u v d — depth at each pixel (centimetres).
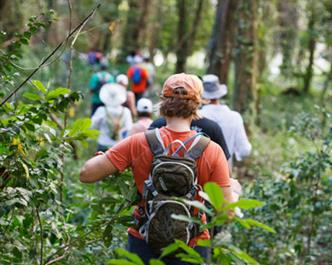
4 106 660
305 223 1112
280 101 3253
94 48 3772
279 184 1031
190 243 587
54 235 684
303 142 1600
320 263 1060
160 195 577
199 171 588
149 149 594
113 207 714
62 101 648
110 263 499
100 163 602
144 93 2766
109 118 1559
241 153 1099
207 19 3988
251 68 2011
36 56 2308
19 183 629
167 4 4297
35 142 656
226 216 493
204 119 832
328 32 3297
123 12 4003
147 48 4291
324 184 1048
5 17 2034
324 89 3147
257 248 1009
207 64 1984
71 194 977
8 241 652
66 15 2939
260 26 2062
